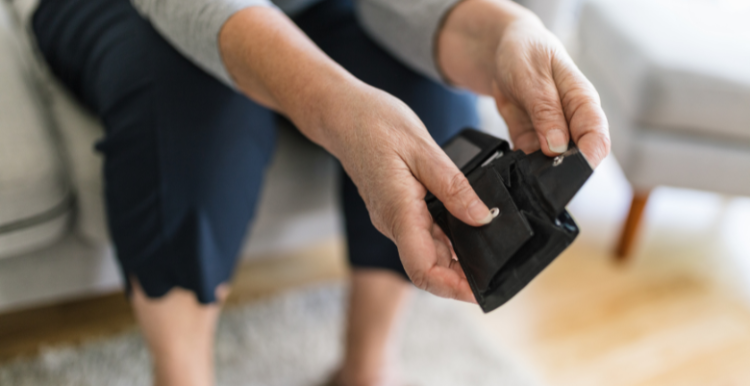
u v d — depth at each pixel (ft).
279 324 3.08
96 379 2.62
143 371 2.69
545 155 1.31
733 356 3.26
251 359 2.85
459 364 2.96
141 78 1.83
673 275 3.88
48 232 2.05
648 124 3.05
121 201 1.86
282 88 1.50
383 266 2.30
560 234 1.16
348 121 1.35
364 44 2.23
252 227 2.68
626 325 3.41
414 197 1.25
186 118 1.82
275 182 2.57
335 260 3.66
